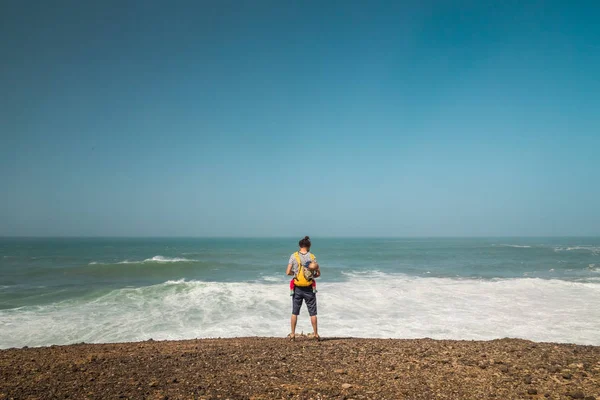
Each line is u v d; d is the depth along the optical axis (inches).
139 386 155.2
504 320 477.1
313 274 286.8
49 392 147.9
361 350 234.4
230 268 1240.8
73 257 1850.4
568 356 212.2
